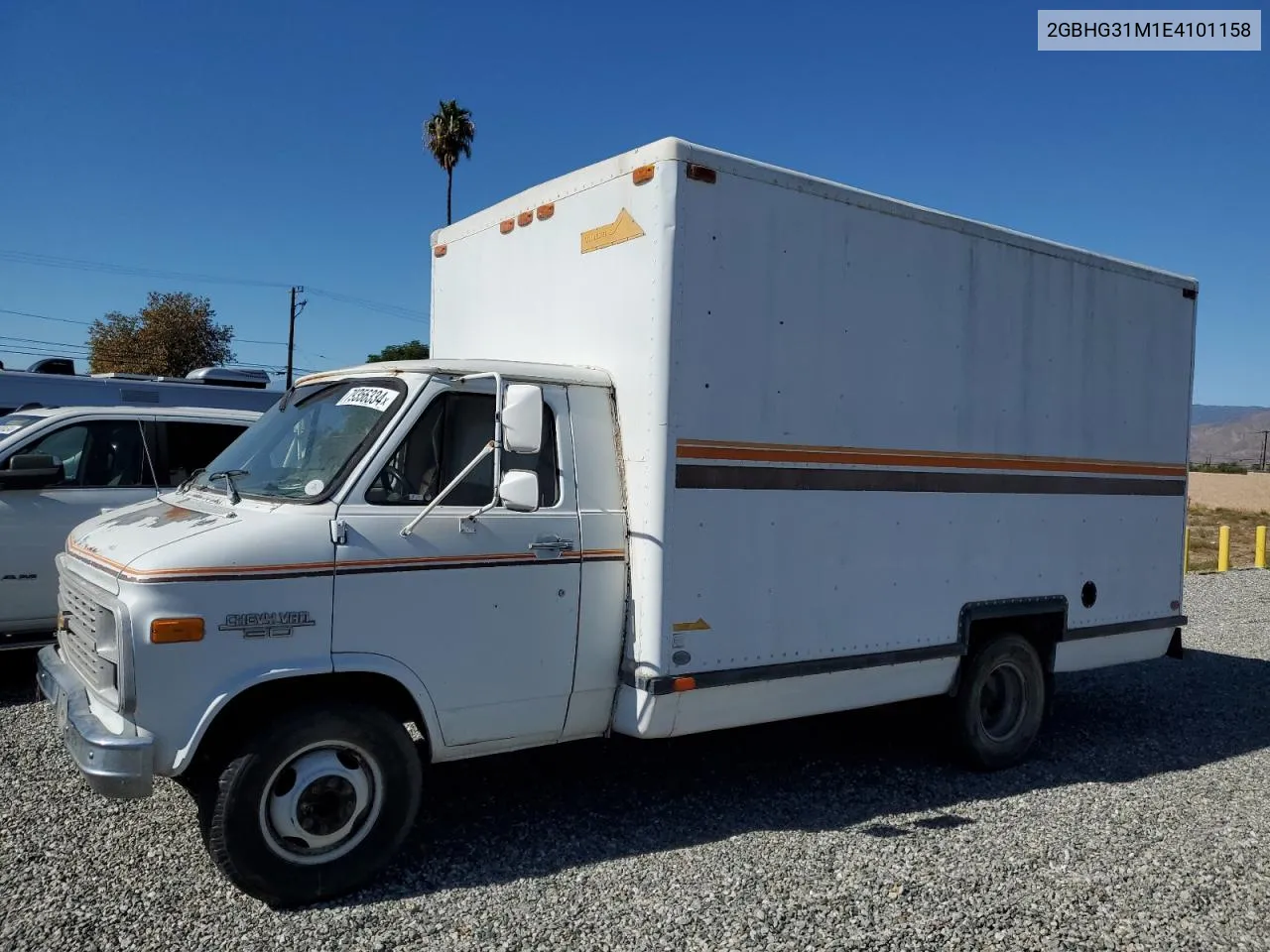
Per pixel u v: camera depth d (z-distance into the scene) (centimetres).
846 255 541
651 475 472
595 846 475
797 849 479
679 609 477
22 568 705
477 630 441
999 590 623
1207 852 489
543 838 484
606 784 567
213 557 386
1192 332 766
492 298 595
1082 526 678
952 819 531
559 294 535
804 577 524
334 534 410
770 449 509
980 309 611
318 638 403
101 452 753
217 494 465
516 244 573
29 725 623
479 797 539
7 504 703
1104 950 388
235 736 404
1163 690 880
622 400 489
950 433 594
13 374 1134
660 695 468
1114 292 700
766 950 377
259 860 391
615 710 486
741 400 497
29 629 714
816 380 528
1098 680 920
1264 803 571
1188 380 763
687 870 449
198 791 412
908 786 588
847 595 544
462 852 463
